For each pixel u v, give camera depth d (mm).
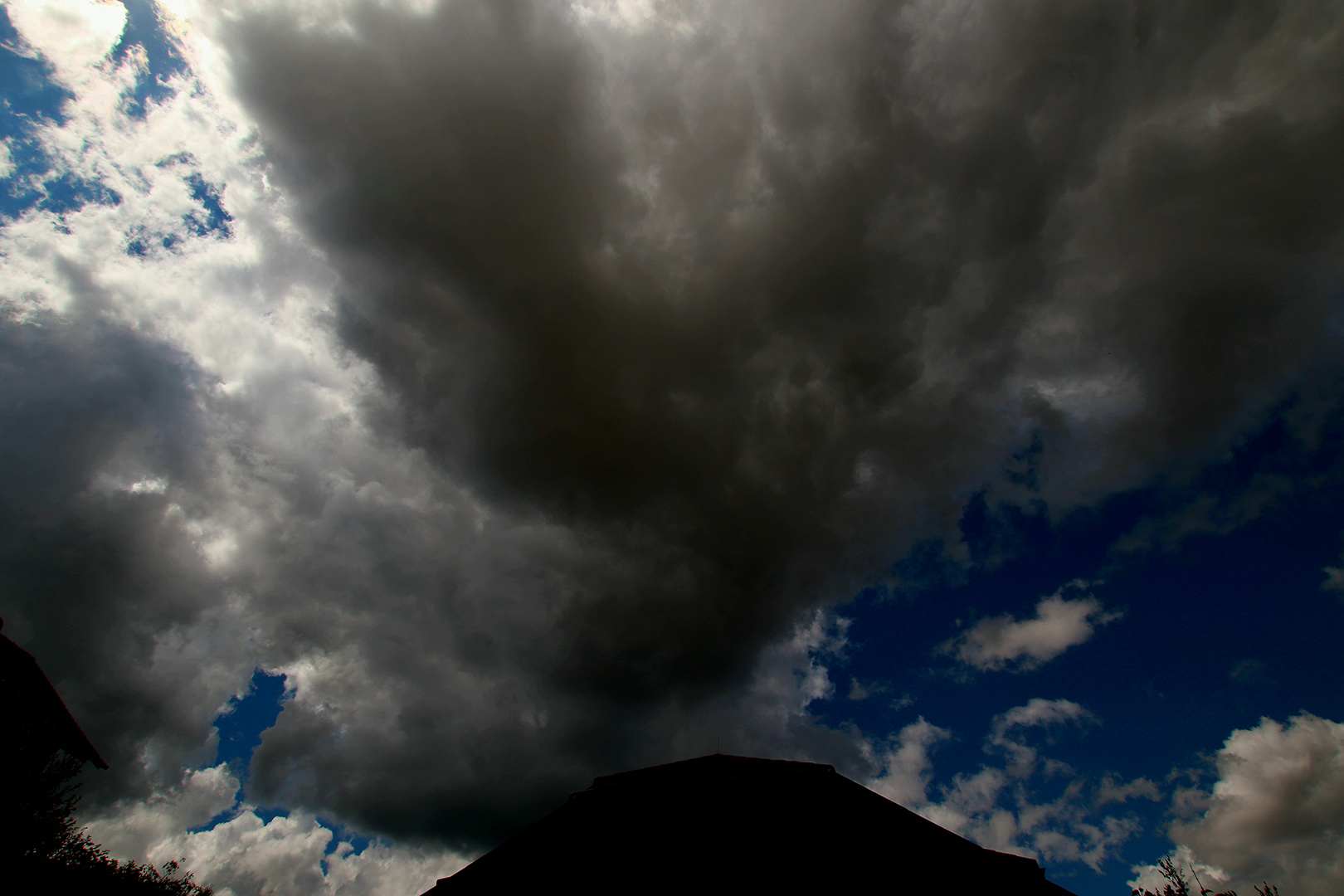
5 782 12969
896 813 12680
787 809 12539
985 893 10773
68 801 14523
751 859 11109
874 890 10484
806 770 14141
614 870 11391
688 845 11672
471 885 11750
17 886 12969
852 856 11227
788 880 10594
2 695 13125
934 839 11961
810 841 11555
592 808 13430
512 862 12195
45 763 13883
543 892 11273
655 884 10844
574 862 11859
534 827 13172
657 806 13016
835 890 10422
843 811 12508
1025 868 11469
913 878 10852
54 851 14344
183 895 17797
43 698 14016
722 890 10461
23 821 13320
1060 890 11164
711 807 12719
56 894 13719
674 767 15227
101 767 15148
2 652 13367
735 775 13977
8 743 13062
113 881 15523
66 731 14406
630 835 12289
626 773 15094
